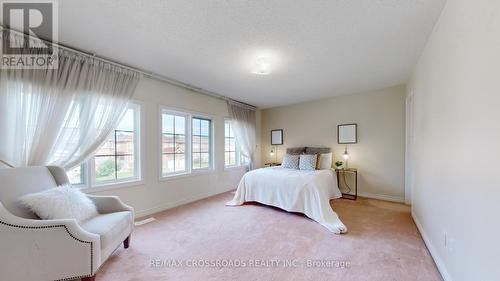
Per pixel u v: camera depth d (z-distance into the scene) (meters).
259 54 2.42
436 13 1.69
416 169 2.70
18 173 1.60
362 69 2.90
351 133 4.21
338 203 3.61
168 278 1.59
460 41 1.34
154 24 1.84
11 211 1.43
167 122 3.46
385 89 3.84
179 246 2.09
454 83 1.43
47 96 2.06
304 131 4.90
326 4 1.58
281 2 1.55
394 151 3.77
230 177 4.67
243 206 3.45
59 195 1.62
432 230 1.94
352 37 2.05
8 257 1.30
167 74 3.09
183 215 3.01
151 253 1.95
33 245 1.33
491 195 1.00
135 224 2.66
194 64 2.71
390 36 2.03
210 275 1.63
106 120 2.53
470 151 1.21
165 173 3.39
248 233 2.40
